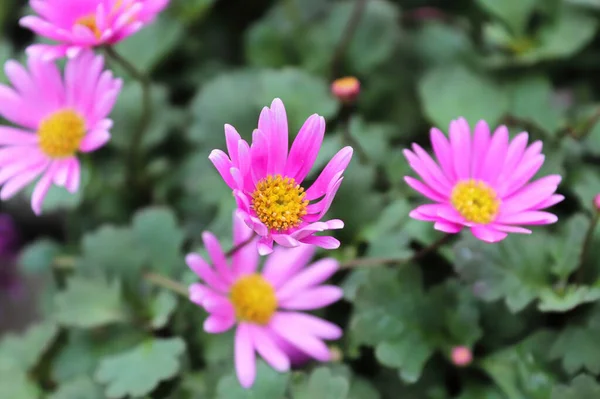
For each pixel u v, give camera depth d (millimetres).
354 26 444
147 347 396
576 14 445
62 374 413
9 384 414
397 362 391
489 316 399
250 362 379
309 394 383
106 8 389
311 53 455
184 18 462
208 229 416
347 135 415
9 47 462
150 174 446
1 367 417
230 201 417
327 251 411
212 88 442
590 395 377
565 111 446
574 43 442
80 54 403
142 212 422
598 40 457
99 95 399
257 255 393
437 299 396
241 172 351
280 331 386
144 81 421
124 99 445
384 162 424
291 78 432
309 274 390
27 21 385
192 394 396
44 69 407
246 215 346
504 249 392
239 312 388
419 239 403
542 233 402
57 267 442
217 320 378
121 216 448
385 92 453
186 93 474
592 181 409
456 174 382
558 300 389
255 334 385
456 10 483
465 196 378
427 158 379
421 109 452
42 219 488
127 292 413
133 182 448
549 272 396
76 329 417
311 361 396
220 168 350
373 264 398
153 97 448
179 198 444
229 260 393
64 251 449
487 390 396
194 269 378
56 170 402
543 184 376
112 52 404
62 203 407
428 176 377
